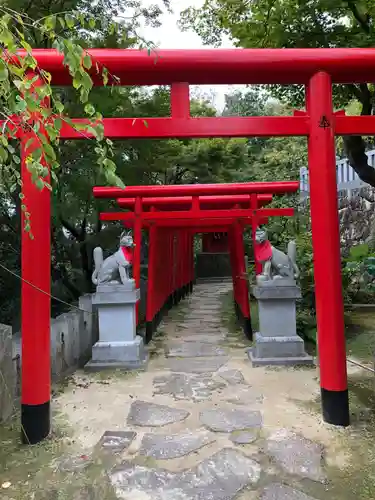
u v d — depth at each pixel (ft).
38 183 5.25
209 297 39.63
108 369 16.05
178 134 10.16
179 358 17.81
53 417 11.41
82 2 19.08
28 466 8.80
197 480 8.14
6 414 11.25
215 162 35.70
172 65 9.75
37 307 9.93
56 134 5.44
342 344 10.49
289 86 20.97
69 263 32.32
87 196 24.30
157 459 9.00
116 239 29.48
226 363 16.81
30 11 17.90
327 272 10.43
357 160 19.97
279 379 14.49
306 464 8.63
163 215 20.31
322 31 17.26
